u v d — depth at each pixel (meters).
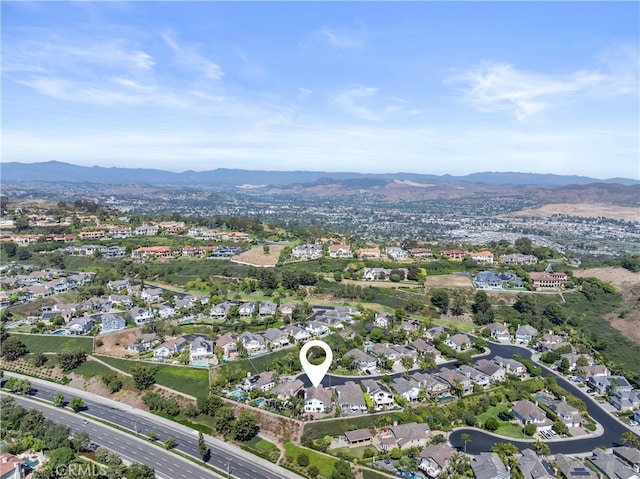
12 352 162.50
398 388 138.75
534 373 154.62
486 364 154.38
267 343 171.12
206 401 129.62
